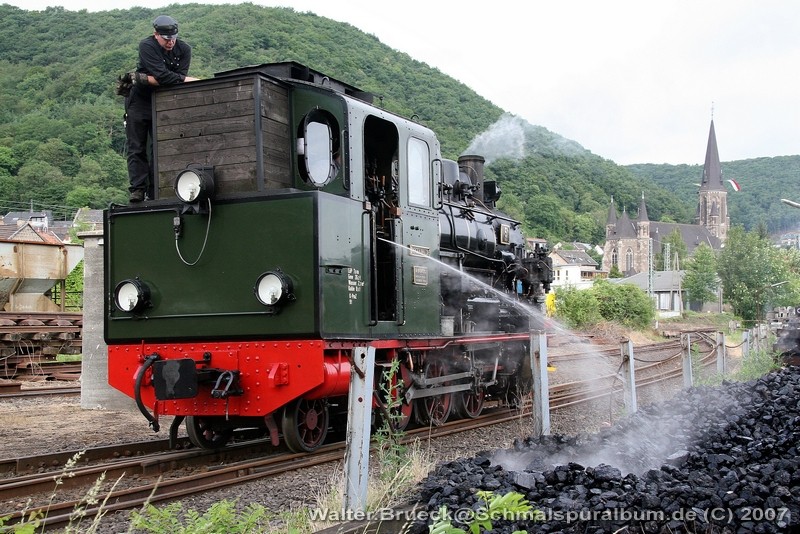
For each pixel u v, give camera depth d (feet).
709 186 549.95
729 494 16.93
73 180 341.82
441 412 36.40
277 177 27.73
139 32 444.14
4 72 448.65
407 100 215.72
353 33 308.40
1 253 74.08
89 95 395.55
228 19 286.05
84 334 42.45
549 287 50.65
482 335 37.88
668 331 150.82
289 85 28.73
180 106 28.37
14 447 30.14
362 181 28.84
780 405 26.43
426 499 18.63
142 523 15.62
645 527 15.85
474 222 42.01
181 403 26.96
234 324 26.37
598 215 492.13
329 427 34.14
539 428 26.11
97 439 32.17
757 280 237.86
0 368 61.77
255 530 16.60
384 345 28.94
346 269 26.99
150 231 28.04
